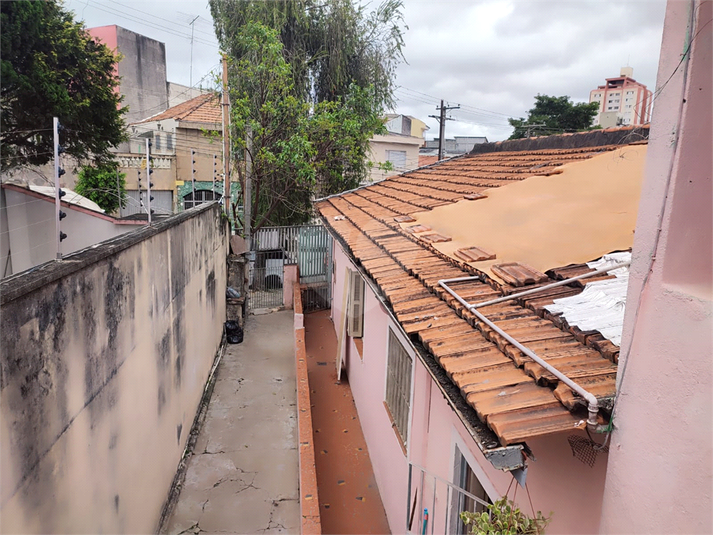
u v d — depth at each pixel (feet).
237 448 21.72
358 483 19.93
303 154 42.27
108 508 11.52
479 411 6.21
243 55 42.55
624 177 15.08
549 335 7.63
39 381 8.17
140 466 14.25
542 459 7.77
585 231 11.56
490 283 10.49
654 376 5.01
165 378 17.40
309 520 14.89
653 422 5.01
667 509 4.79
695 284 4.90
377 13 42.75
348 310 26.66
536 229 12.73
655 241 5.06
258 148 42.65
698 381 4.47
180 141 51.34
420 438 14.14
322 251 43.96
